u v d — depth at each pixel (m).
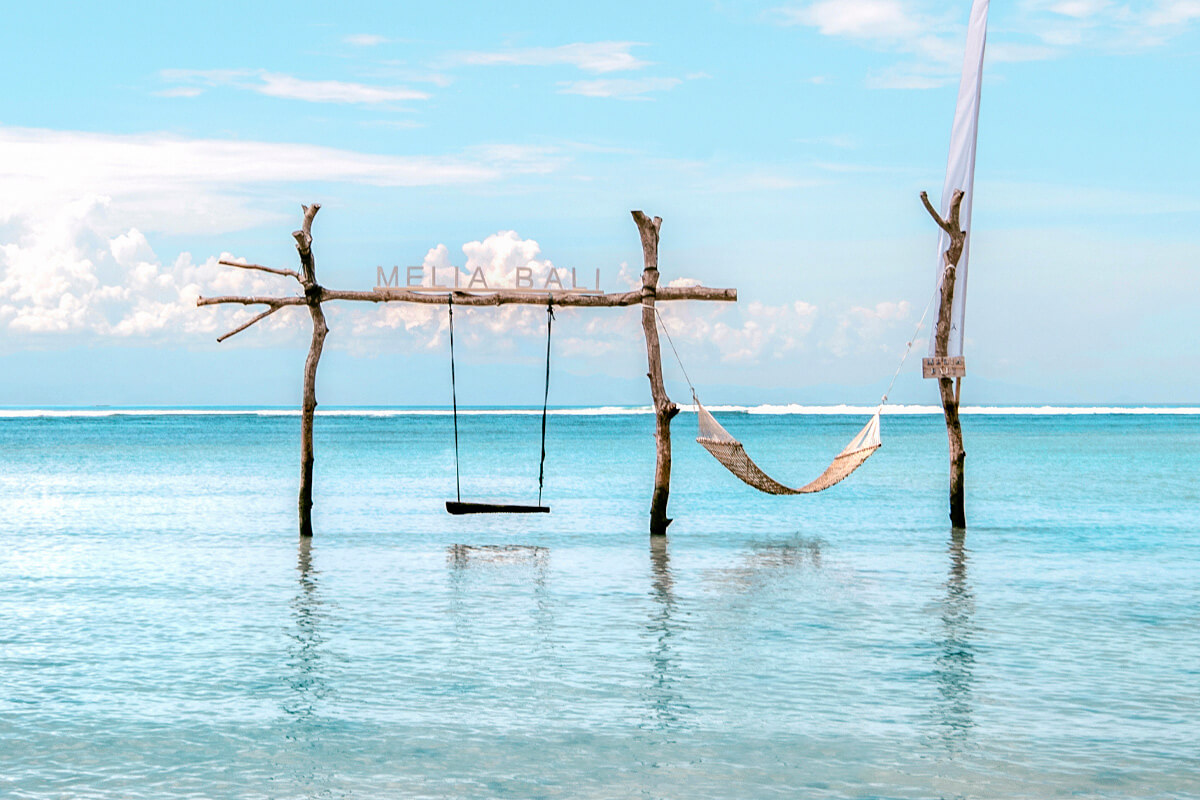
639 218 18.52
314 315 19.14
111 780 7.59
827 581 15.95
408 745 8.37
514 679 10.29
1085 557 18.38
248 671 10.63
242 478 38.62
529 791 7.40
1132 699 9.56
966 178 19.66
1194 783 7.50
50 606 14.03
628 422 143.25
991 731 8.67
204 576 16.42
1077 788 7.43
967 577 16.27
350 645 11.77
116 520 24.45
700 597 14.63
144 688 10.01
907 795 7.31
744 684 10.12
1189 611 13.55
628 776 7.68
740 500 29.88
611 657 11.19
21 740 8.48
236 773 7.74
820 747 8.30
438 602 14.30
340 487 34.59
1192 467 44.47
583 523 23.84
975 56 19.47
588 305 18.97
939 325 20.67
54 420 146.50
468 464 47.91
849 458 19.69
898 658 11.12
